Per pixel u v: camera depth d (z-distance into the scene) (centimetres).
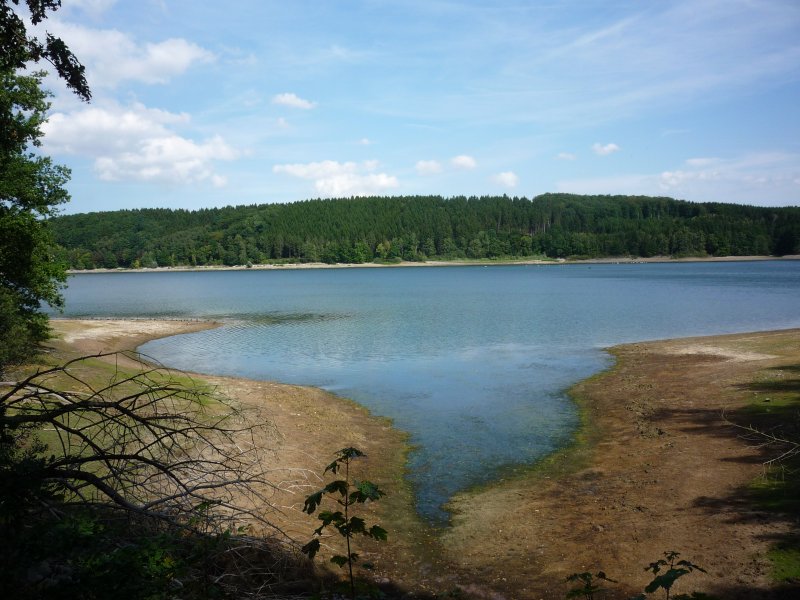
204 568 558
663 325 4162
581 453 1496
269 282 12394
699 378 2184
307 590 744
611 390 2152
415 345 3444
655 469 1307
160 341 3906
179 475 948
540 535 1042
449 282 11062
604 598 799
